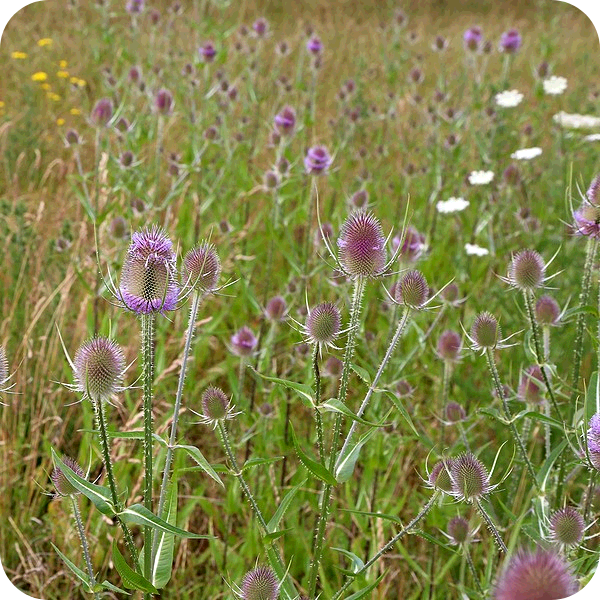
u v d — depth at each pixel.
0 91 2.86
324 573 1.07
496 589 0.55
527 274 0.94
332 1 4.70
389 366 1.26
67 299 1.40
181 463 1.15
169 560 0.77
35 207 1.92
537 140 2.38
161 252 0.74
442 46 2.35
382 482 1.20
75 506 0.81
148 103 2.12
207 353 1.53
